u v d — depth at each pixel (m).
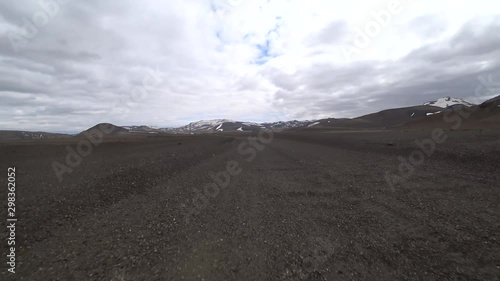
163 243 5.77
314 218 7.17
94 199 9.20
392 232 5.96
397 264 4.63
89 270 4.64
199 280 4.31
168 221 7.19
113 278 4.38
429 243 5.32
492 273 4.22
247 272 4.54
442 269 4.40
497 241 5.23
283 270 4.57
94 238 6.05
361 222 6.68
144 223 7.04
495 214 6.67
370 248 5.25
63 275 4.46
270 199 9.42
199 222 7.10
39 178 12.39
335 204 8.41
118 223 7.03
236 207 8.52
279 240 5.82
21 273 4.51
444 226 6.09
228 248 5.48
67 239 5.98
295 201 9.01
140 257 5.12
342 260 4.85
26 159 20.05
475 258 4.67
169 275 4.46
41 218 7.15
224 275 4.45
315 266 4.67
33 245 5.63
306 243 5.62
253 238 5.97
